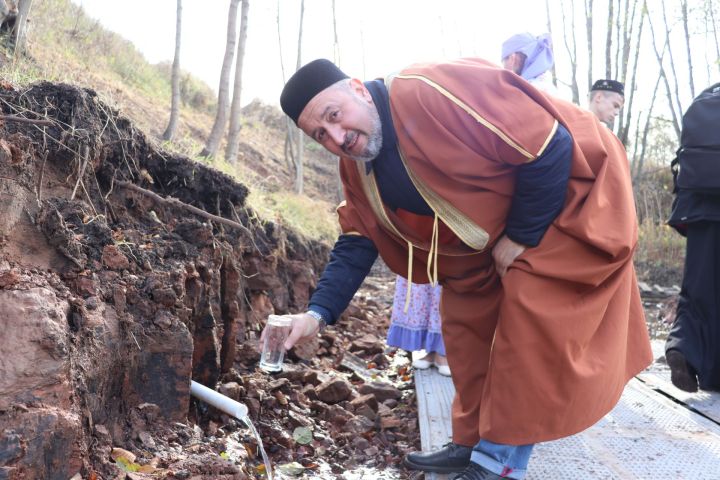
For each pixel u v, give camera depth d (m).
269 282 4.78
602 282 2.45
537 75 4.06
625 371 2.66
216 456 2.71
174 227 3.66
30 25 6.86
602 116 4.65
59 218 2.62
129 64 11.36
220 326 3.66
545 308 2.33
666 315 7.86
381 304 8.52
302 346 4.64
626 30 11.59
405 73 2.44
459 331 2.81
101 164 3.33
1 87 3.04
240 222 4.45
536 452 3.10
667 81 12.47
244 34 8.67
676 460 3.05
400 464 3.31
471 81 2.34
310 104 2.36
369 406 3.99
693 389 3.92
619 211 2.39
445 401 3.88
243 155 14.12
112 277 2.83
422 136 2.34
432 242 2.54
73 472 2.11
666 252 11.43
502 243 2.48
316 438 3.45
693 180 3.75
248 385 3.64
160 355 2.87
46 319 2.18
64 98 3.17
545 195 2.31
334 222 11.37
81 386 2.29
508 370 2.37
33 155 2.76
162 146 4.35
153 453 2.62
